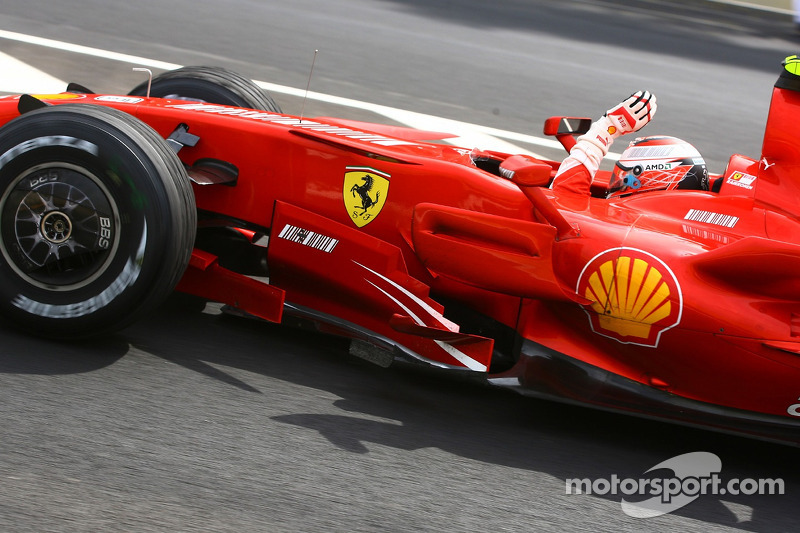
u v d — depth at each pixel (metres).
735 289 11.02
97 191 10.57
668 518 9.98
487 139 26.45
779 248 10.48
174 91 15.24
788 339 10.78
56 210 10.64
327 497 9.10
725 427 11.48
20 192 10.72
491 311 12.20
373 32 40.44
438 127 27.11
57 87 24.84
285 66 32.22
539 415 12.05
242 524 8.46
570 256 11.39
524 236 11.12
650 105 12.64
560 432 11.67
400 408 11.40
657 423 12.54
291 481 9.25
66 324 10.83
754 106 38.41
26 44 29.42
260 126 12.34
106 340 11.52
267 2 43.00
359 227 12.06
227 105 15.08
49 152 10.58
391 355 11.88
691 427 11.86
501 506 9.56
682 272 11.02
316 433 10.29
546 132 14.31
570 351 11.66
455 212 11.40
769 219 11.71
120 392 10.34
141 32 33.94
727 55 48.94
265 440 9.93
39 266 10.80
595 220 11.66
